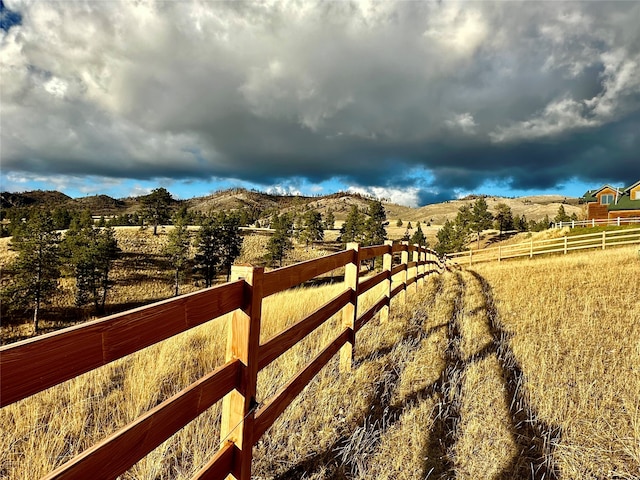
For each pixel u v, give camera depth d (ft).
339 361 14.44
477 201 200.34
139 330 4.89
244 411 7.03
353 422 10.87
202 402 6.02
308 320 10.30
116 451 4.51
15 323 122.83
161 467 8.60
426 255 41.34
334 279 164.66
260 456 9.24
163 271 174.40
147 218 222.28
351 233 237.66
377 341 17.34
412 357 15.70
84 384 12.45
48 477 3.63
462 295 31.94
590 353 16.17
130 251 185.78
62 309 133.80
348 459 9.39
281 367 13.57
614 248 73.05
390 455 9.59
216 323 20.59
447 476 8.99
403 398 12.41
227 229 184.55
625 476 8.98
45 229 127.13
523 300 27.81
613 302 25.80
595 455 9.69
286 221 241.76
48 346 3.78
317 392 12.34
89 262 132.36
